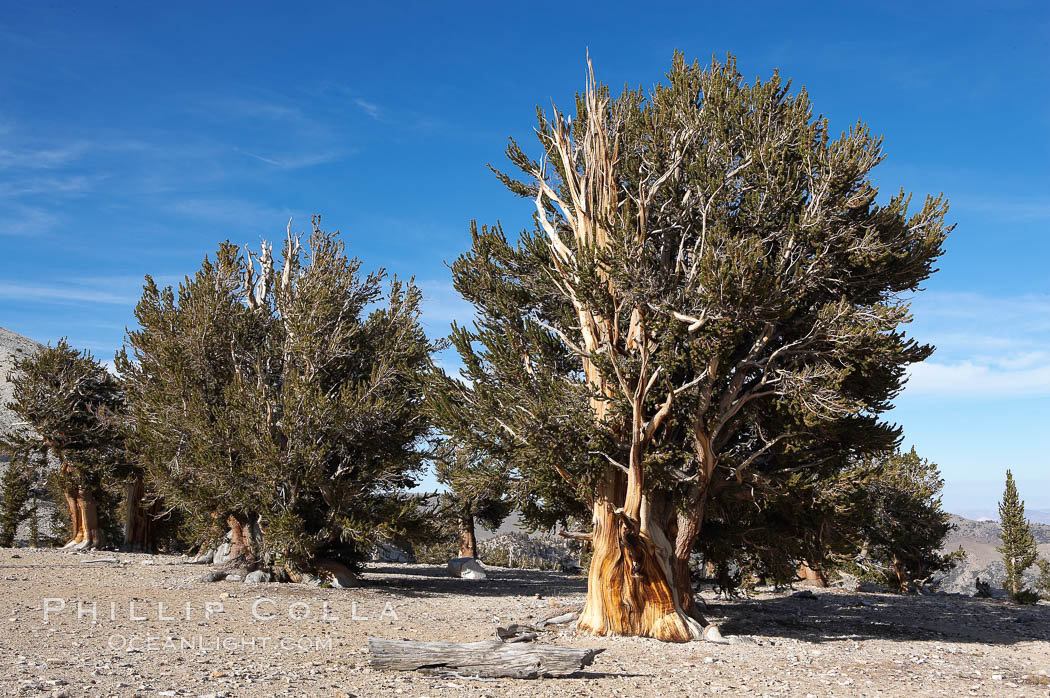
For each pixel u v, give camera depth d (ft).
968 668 47.73
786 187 55.72
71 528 145.28
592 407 56.39
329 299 87.25
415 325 90.84
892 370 56.44
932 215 55.93
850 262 53.67
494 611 68.03
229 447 80.23
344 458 84.07
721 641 53.88
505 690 35.42
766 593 103.19
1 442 130.31
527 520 66.74
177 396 84.94
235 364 87.35
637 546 54.08
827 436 57.41
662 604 54.75
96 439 125.80
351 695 32.40
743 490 58.03
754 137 57.47
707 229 56.03
